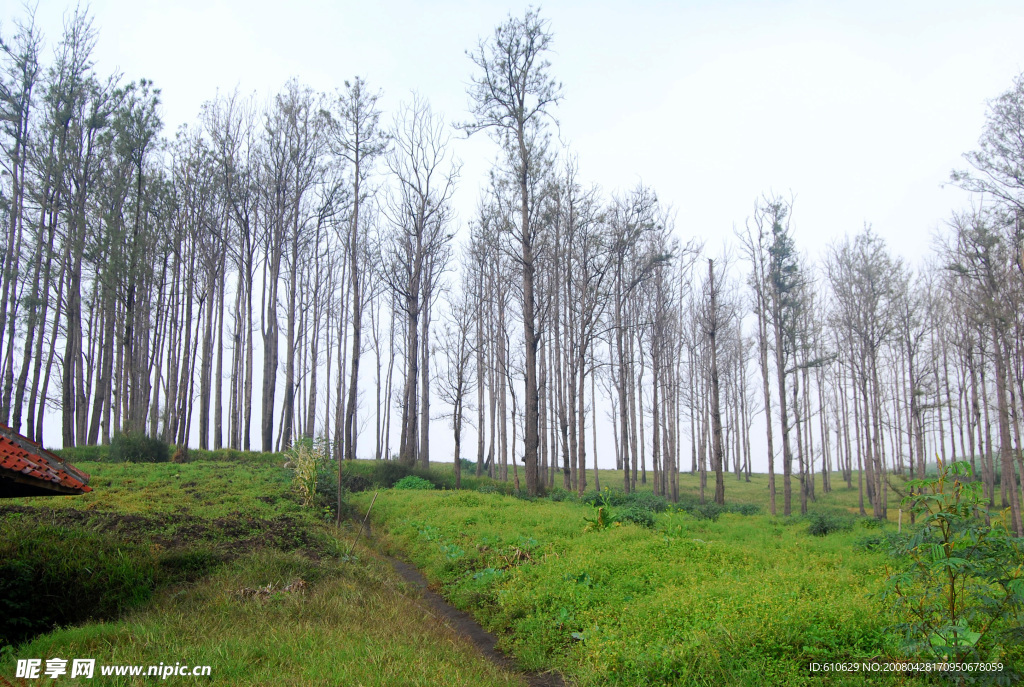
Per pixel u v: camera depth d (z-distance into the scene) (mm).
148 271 27422
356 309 31922
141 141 26328
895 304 29250
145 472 20859
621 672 6789
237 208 32031
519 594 9984
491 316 36531
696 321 40969
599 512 14867
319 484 20172
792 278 29281
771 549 13281
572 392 30906
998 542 6047
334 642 7320
